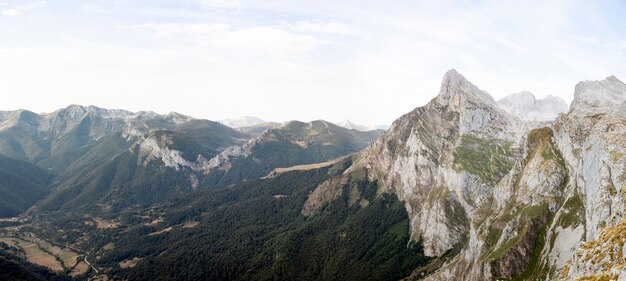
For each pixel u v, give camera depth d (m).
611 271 112.12
